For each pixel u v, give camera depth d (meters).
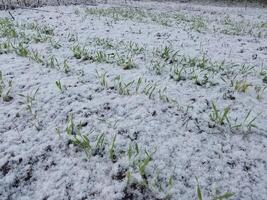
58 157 2.05
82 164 1.98
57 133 2.27
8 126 2.34
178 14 12.24
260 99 2.96
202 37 6.15
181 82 3.26
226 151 2.12
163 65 3.68
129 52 4.39
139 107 2.63
